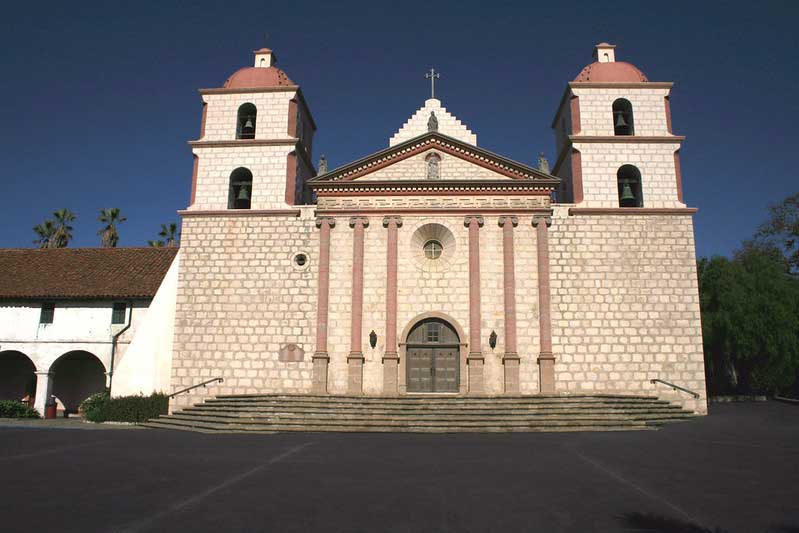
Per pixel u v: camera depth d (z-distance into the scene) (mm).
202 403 28016
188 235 30594
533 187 30203
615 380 28109
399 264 29781
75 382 36344
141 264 36312
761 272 38906
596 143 30953
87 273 35531
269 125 32125
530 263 29516
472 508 9656
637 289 29016
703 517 9109
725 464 14102
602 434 21250
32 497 10469
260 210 30641
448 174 31078
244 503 9992
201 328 29484
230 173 31578
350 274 29797
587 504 9938
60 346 33344
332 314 29328
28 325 33719
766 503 10023
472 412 24750
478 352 28500
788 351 35969
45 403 32812
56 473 12898
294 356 29016
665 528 8508
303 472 12984
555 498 10375
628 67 32438
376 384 28438
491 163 31078
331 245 30172
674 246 29484
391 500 10211
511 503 10000
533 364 28422
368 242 30156
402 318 29234
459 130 34000
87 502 10086
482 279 29453
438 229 30375
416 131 34125
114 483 11719
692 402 27672
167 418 27125
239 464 14164
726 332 36938
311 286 29781
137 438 20500
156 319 30344
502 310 29109
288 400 26703
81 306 33781
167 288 30812
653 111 31453
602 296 28969
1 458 15266
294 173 31453
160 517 9086
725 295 37500
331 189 30812
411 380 28906
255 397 27672
